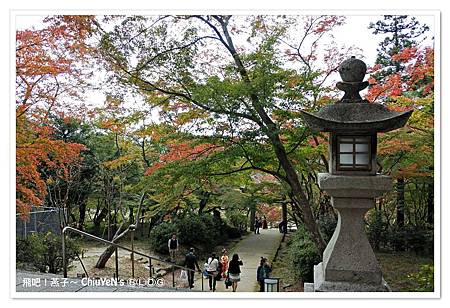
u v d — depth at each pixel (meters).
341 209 4.71
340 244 4.71
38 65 8.04
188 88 8.97
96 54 8.72
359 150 4.66
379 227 12.93
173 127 8.95
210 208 18.83
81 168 14.79
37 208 11.93
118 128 9.92
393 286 9.10
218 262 12.12
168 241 15.14
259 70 8.09
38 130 8.71
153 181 8.55
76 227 16.47
